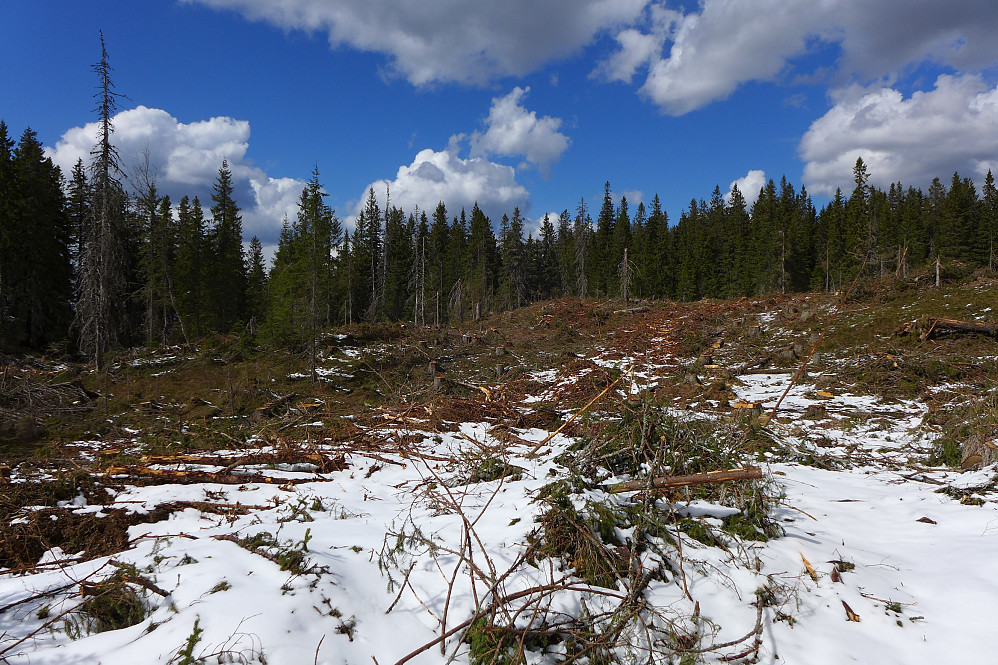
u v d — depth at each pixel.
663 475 5.50
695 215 94.19
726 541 4.75
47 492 5.98
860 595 3.99
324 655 3.04
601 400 9.46
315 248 22.22
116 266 22.17
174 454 8.13
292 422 10.88
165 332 33.12
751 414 10.79
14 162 29.12
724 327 26.02
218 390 17.67
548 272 72.88
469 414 11.90
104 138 19.91
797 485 7.00
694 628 3.60
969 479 6.92
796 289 57.94
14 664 2.97
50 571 4.27
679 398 14.04
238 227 45.47
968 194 67.25
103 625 3.52
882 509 6.05
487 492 6.16
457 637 3.39
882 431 10.48
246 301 44.56
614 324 30.94
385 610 3.61
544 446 8.90
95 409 13.93
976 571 4.22
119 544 4.95
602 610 3.69
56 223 31.95
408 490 6.73
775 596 3.95
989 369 13.99
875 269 43.72
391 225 61.53
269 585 3.63
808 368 17.47
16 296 27.86
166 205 36.50
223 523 5.36
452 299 50.44
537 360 22.95
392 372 21.48
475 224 66.62
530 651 3.33
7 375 14.61
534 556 4.18
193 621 3.21
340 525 5.06
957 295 21.98
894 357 15.55
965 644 3.36
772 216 65.62
